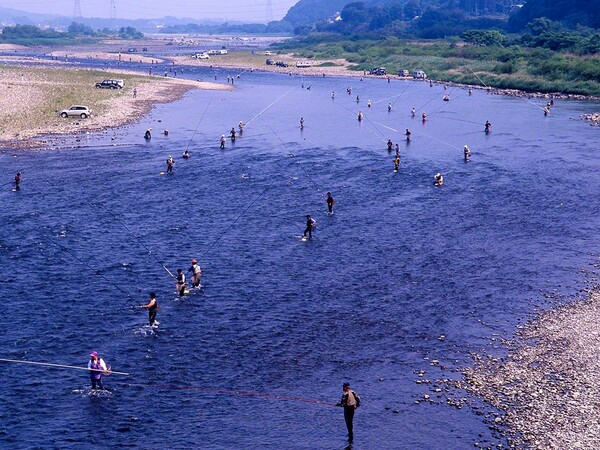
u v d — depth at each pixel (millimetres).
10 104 133125
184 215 69188
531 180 82812
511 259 55938
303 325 44031
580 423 32375
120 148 101750
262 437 32406
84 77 193375
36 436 32375
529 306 46594
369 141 111062
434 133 118250
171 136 112938
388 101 168125
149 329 43438
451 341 41531
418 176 85750
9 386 36625
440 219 67500
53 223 65500
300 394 36062
